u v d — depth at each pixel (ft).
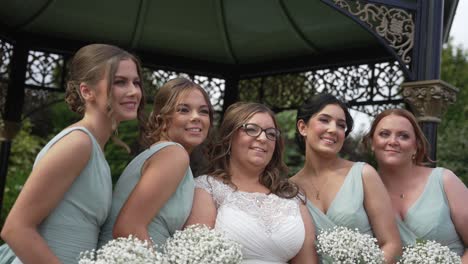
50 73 21.72
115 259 7.35
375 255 9.25
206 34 21.72
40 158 7.84
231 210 9.53
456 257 9.85
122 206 8.66
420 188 11.34
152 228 8.70
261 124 10.11
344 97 20.74
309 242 10.03
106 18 20.76
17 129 21.04
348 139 25.45
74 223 7.97
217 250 7.98
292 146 37.91
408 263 9.75
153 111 9.95
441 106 15.06
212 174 10.28
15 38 20.95
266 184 10.41
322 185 10.94
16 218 7.39
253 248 9.37
